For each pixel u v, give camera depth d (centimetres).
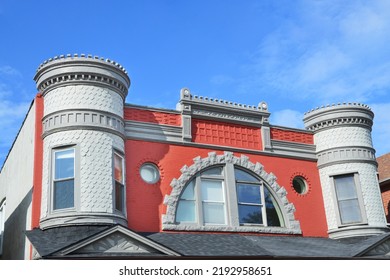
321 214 1952
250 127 1920
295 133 2027
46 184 1484
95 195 1448
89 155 1481
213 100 1850
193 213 1698
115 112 1579
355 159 1969
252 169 1845
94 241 1284
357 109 2027
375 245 1681
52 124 1518
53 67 1544
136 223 1577
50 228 1414
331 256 1550
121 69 1617
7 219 2039
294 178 1964
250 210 1800
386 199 2559
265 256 1466
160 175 1672
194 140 1778
